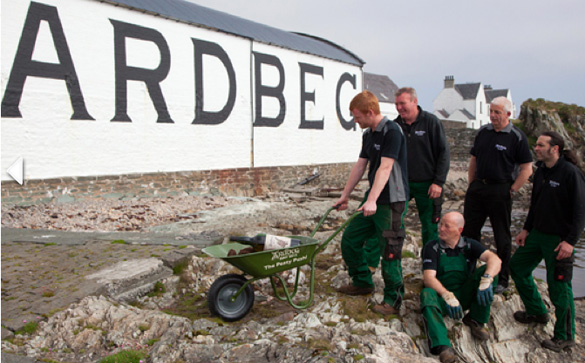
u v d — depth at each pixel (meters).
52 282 4.76
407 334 4.08
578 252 10.16
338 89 19.39
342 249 4.61
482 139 4.88
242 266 3.98
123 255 5.81
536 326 4.81
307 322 4.05
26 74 9.50
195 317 4.41
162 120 12.23
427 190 4.91
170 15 12.25
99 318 4.04
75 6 10.28
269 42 15.42
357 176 4.57
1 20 9.09
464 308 4.41
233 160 14.41
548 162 4.40
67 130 10.24
